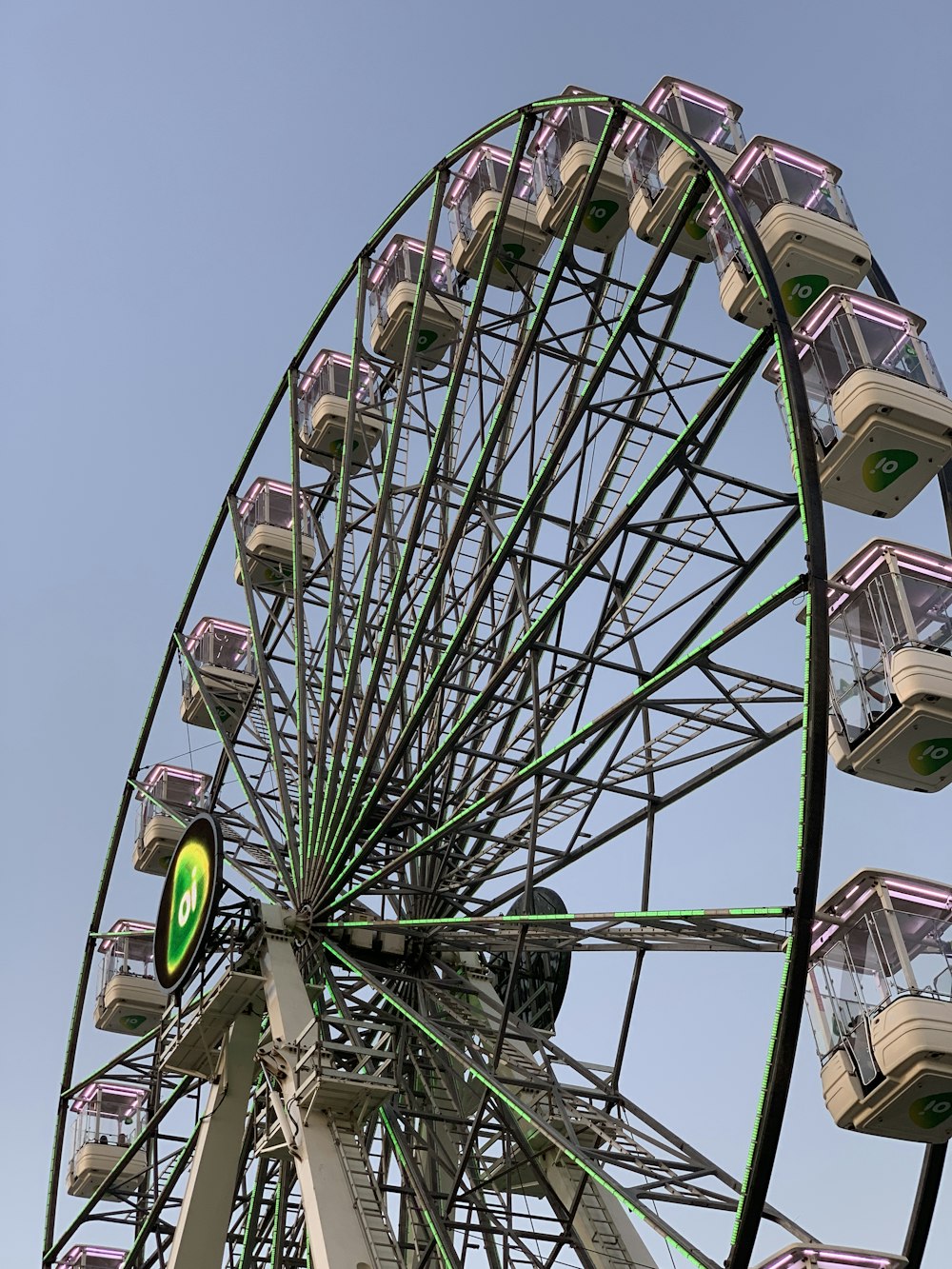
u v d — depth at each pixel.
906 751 21.09
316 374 34.03
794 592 17.78
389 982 25.75
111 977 38.09
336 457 33.25
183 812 36.34
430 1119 22.73
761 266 19.59
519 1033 23.28
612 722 21.14
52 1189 30.73
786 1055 16.50
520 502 23.92
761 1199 16.47
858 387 21.91
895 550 21.69
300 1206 24.92
